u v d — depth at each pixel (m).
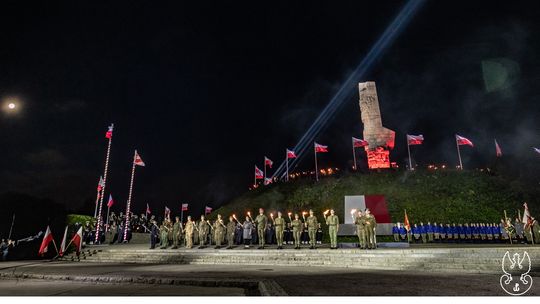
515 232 28.59
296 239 23.67
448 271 16.38
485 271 15.99
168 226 28.00
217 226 26.47
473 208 37.25
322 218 38.75
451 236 29.84
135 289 12.09
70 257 26.86
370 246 21.30
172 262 23.27
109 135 42.31
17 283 14.38
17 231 42.72
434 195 40.31
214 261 22.45
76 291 11.84
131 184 41.50
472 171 45.50
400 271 16.33
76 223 35.41
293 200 44.22
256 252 22.47
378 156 48.34
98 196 43.28
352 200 35.69
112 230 38.56
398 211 37.91
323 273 15.29
